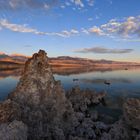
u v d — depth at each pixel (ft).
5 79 508.53
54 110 131.03
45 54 146.20
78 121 156.46
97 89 380.99
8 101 105.81
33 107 124.47
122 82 497.05
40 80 135.74
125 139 122.01
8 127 81.10
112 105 233.76
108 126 147.13
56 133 116.47
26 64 143.13
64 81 538.06
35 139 104.83
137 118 125.29
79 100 231.09
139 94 309.83
